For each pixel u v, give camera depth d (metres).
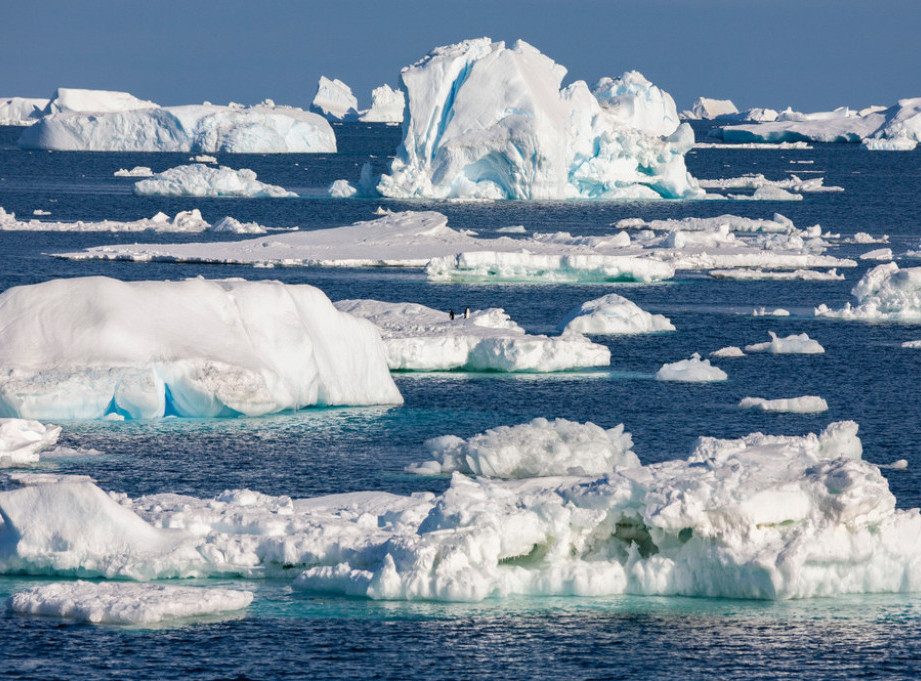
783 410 186.12
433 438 150.62
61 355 169.25
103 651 95.94
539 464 140.50
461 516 108.00
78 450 154.00
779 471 110.38
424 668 93.88
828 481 107.31
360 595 106.12
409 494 136.75
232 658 95.06
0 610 102.69
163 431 164.62
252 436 163.25
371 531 112.25
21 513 111.19
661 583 107.12
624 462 141.00
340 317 187.12
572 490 110.75
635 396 194.62
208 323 177.00
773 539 106.50
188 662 94.38
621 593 107.50
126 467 147.50
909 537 108.88
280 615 102.38
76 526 110.31
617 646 97.38
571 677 92.69
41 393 166.50
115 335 170.62
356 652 96.06
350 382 184.88
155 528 112.56
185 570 109.75
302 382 179.12
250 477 144.00
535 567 109.31
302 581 107.75
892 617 102.81
